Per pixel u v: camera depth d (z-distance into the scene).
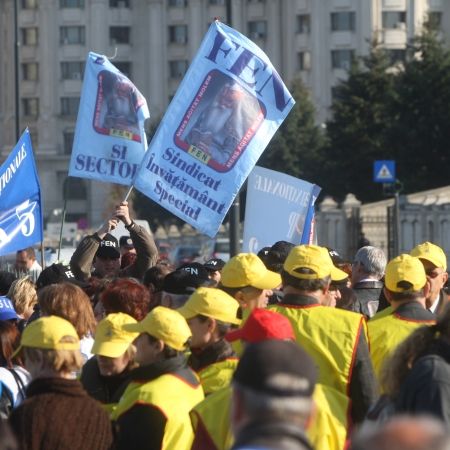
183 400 18.03
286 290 19.91
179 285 23.69
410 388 16.27
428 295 24.45
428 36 176.00
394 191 104.31
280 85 28.83
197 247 155.50
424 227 116.81
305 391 11.60
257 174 36.19
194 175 28.84
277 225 36.12
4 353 21.05
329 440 17.20
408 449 9.66
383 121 179.25
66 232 198.38
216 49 28.70
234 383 11.91
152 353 18.33
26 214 33.41
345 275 22.97
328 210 131.88
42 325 17.36
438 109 172.12
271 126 28.86
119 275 33.16
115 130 34.53
